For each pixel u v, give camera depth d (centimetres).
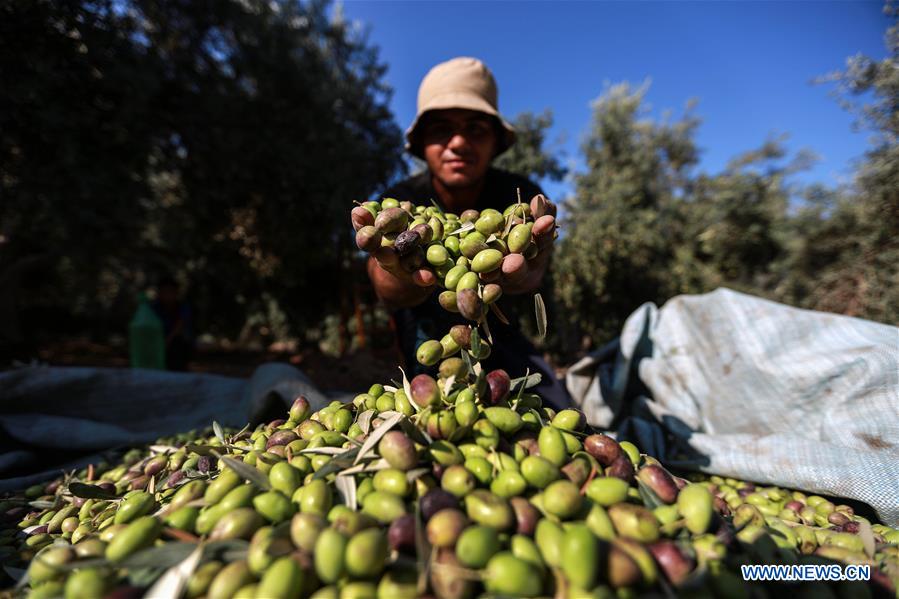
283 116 1077
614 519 118
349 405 180
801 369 271
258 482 130
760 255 1565
